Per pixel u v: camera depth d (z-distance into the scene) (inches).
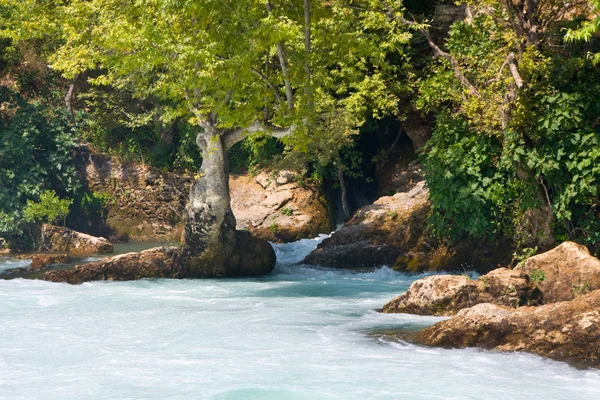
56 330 661.9
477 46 1003.9
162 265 1009.5
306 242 1246.9
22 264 1172.5
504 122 853.2
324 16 1003.3
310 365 535.5
